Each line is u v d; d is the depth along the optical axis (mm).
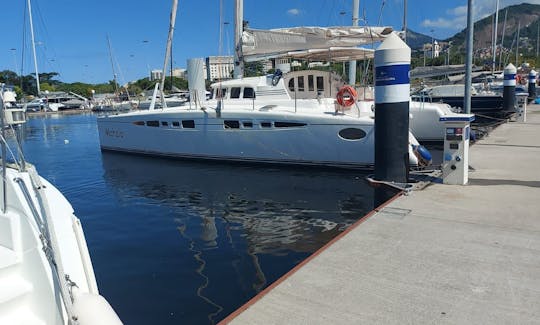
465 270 2846
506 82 14586
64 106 58781
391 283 2693
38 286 2242
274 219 5781
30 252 2322
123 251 4742
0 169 2814
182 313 3303
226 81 10086
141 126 11344
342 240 3441
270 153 9078
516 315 2289
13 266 2346
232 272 4062
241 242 4918
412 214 4078
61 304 2070
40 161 12172
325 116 8297
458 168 5156
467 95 6633
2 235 2523
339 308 2418
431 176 5801
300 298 2539
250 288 3695
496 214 3998
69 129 25812
